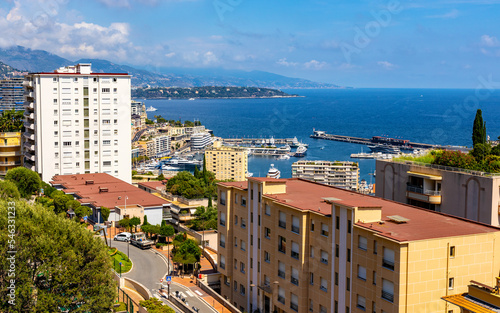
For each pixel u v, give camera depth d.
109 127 159.12
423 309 54.09
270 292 73.94
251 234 79.19
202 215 128.50
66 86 153.12
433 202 75.56
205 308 78.38
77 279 65.94
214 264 94.69
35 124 154.38
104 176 154.38
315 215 65.56
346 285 60.72
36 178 140.12
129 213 122.44
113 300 70.00
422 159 83.19
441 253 54.38
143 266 98.50
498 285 50.62
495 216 68.50
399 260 52.62
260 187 76.44
